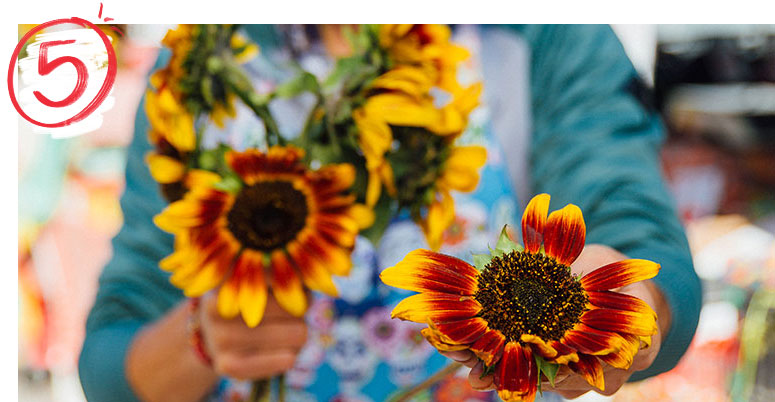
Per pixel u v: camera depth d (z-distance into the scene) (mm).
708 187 1721
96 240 1504
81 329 1479
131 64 1003
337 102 543
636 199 673
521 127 737
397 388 723
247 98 540
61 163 1464
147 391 584
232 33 548
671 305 574
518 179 738
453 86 558
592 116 725
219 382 692
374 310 723
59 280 1489
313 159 549
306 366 718
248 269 513
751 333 1370
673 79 1650
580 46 756
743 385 1357
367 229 561
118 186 1495
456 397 728
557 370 396
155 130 535
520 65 742
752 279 1452
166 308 663
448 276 429
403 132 552
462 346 398
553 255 452
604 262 502
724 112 1691
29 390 1436
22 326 1456
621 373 477
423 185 560
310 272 522
